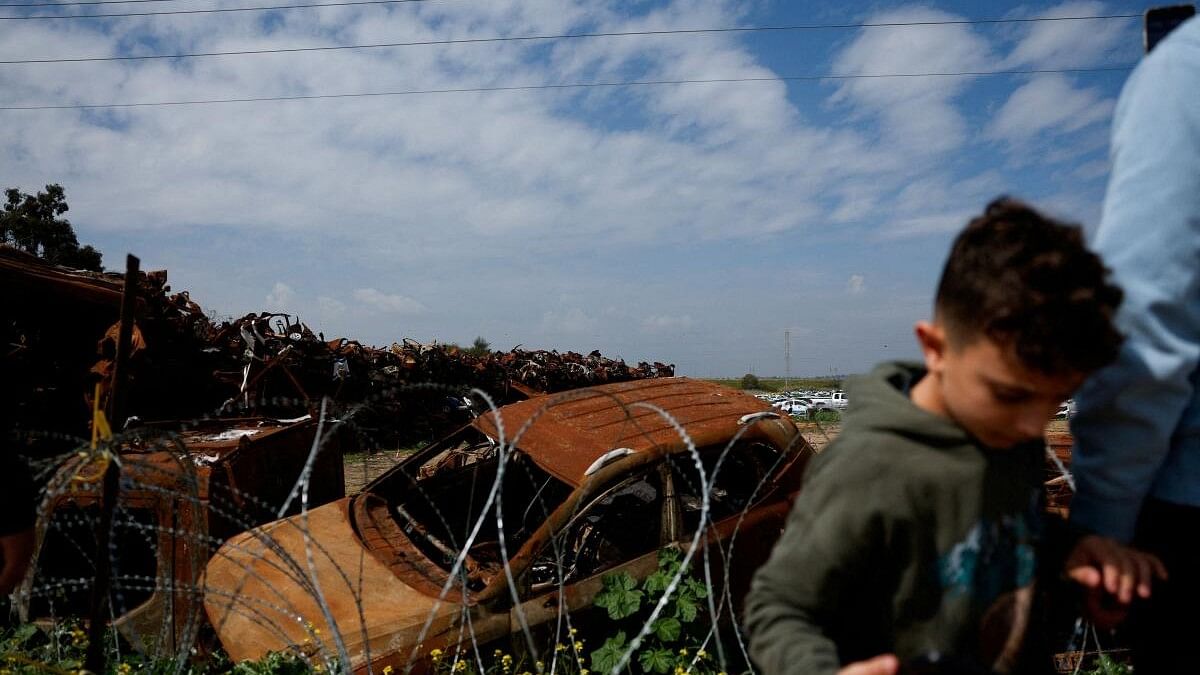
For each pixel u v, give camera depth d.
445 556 4.89
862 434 1.24
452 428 14.91
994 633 1.22
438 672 3.38
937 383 1.24
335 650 3.33
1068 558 1.29
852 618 1.27
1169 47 1.31
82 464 2.47
